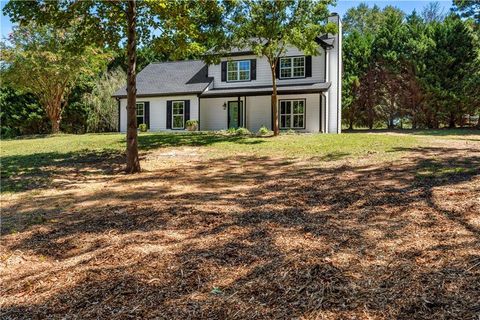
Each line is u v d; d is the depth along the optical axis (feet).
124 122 79.30
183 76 79.46
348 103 87.10
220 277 10.81
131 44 31.53
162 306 9.46
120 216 17.90
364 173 25.30
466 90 76.43
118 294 10.19
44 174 33.06
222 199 20.58
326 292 9.59
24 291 10.82
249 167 32.01
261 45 49.67
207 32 47.88
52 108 87.30
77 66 79.15
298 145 42.55
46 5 32.12
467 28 76.48
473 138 47.52
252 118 70.23
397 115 87.30
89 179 30.32
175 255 12.53
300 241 13.12
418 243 12.28
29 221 18.15
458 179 20.71
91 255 13.10
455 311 8.43
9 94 94.02
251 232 14.38
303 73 67.62
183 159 37.91
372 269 10.68
